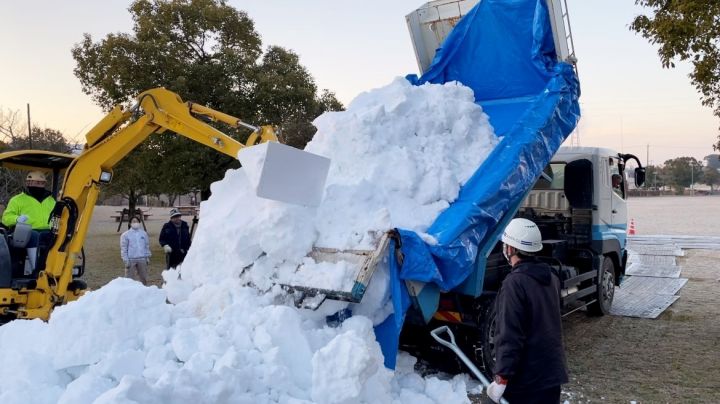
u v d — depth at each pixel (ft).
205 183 54.60
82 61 52.75
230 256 15.10
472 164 17.88
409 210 15.87
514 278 10.48
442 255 14.26
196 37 54.75
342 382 10.79
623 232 31.17
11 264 22.04
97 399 9.05
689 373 19.53
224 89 53.31
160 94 22.41
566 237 27.89
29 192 24.34
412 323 15.70
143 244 34.30
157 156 52.85
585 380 18.85
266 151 13.52
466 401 14.32
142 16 53.36
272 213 14.58
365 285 12.96
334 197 15.56
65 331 12.04
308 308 13.41
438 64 23.27
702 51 25.79
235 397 10.31
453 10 23.62
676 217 113.80
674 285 37.47
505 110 20.67
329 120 18.54
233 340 12.11
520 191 17.31
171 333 12.47
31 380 11.20
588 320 27.96
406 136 17.94
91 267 46.26
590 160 27.58
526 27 21.42
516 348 10.11
